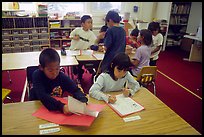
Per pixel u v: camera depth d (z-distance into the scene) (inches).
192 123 100.3
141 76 95.1
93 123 46.1
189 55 215.8
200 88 140.7
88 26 131.3
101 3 223.8
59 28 197.9
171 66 187.2
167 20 236.5
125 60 60.2
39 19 188.9
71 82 60.1
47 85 57.0
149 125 46.4
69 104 48.2
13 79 145.6
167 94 131.0
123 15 223.5
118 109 52.6
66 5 213.3
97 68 113.0
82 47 134.2
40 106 52.7
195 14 236.8
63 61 104.5
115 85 65.1
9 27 181.5
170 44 248.8
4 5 184.4
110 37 98.7
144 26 214.1
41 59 51.8
